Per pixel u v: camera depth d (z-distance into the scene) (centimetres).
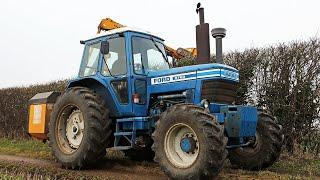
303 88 809
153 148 581
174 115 561
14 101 1432
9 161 753
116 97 689
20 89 1431
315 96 801
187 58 876
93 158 664
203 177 522
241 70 896
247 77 892
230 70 632
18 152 945
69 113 727
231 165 708
